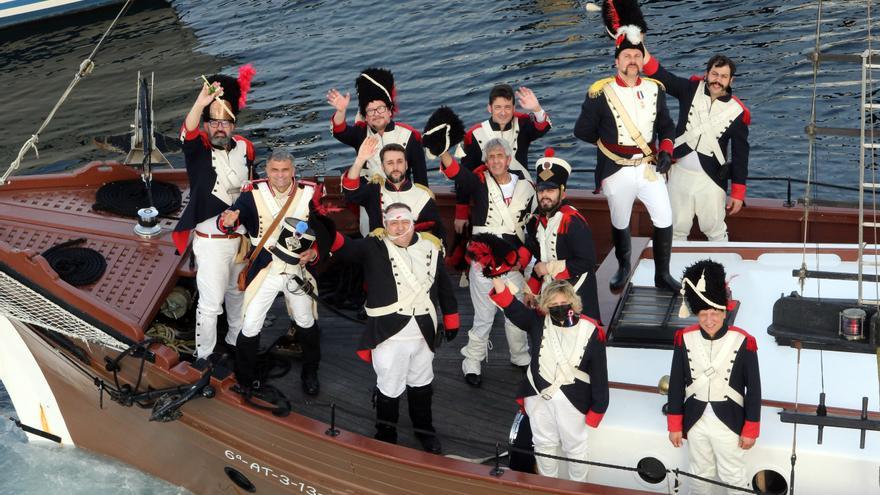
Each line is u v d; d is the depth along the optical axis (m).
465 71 72.38
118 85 81.19
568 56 73.06
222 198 30.47
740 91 65.56
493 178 30.94
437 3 86.19
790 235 37.84
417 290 28.08
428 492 28.31
